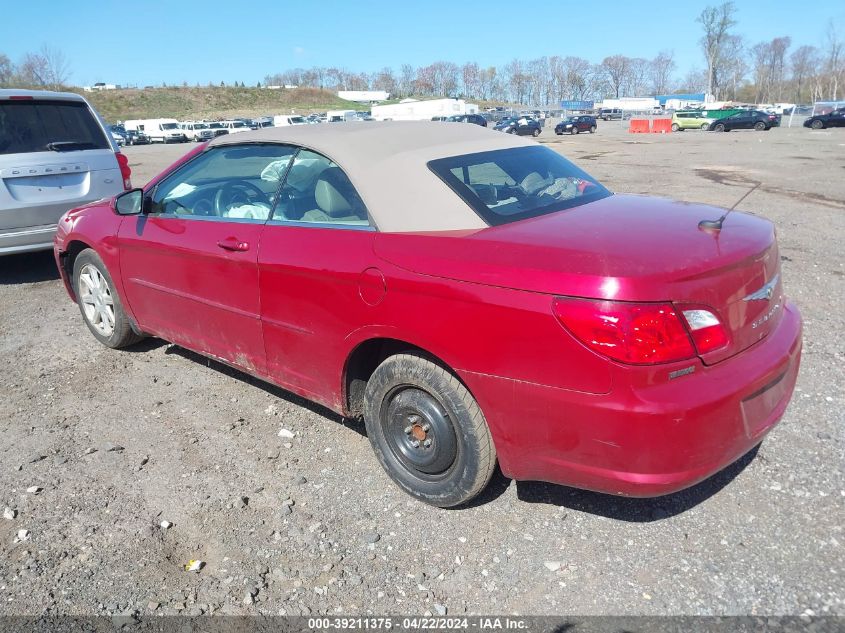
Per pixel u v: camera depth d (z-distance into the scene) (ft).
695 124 158.20
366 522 9.62
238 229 11.67
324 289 10.12
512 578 8.46
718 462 7.94
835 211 34.01
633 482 7.75
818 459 10.67
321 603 8.14
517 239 8.61
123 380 14.51
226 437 12.06
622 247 8.10
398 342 9.83
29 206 21.08
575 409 7.82
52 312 19.42
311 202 10.81
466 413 8.94
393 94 553.64
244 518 9.75
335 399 10.80
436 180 9.93
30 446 11.82
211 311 12.51
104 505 10.11
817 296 19.19
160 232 13.23
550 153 12.47
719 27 375.25
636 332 7.39
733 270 8.18
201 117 373.40
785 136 116.67
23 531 9.48
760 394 8.48
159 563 8.86
